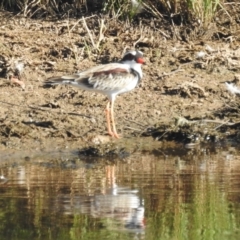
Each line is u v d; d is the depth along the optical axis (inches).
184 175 474.6
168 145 561.6
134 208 408.8
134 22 722.2
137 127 585.6
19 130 562.3
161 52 681.6
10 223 385.1
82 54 675.4
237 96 627.2
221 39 703.1
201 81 645.3
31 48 680.4
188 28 708.7
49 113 594.6
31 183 455.5
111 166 498.9
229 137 579.8
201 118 593.6
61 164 504.1
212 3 713.6
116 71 586.2
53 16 740.0
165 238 366.6
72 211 403.2
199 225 383.9
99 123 588.1
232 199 425.1
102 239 363.6
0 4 757.3
